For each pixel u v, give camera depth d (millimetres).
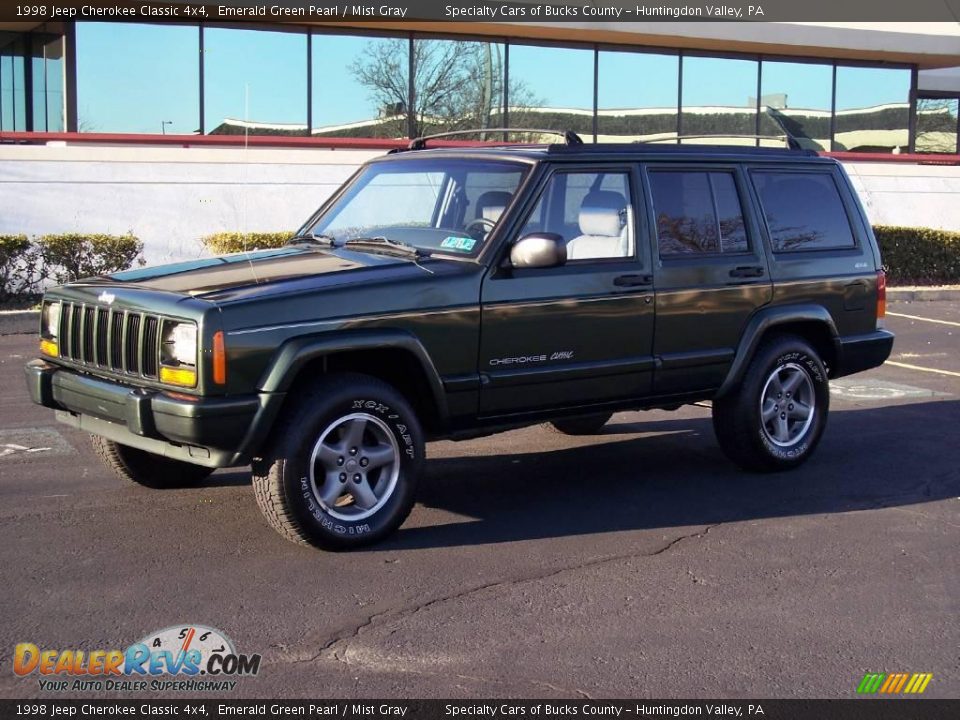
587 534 5934
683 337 6637
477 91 20359
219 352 5016
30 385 5945
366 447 5582
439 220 6305
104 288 5637
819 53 22406
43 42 18938
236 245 14859
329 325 5309
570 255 6211
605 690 4117
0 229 15805
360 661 4316
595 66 21062
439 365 5688
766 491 6848
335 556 5473
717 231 6863
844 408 9484
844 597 5102
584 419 8180
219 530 5824
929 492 6867
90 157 16328
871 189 21312
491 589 5086
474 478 7082
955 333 14102
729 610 4914
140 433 5172
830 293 7359
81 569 5219
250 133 18984
